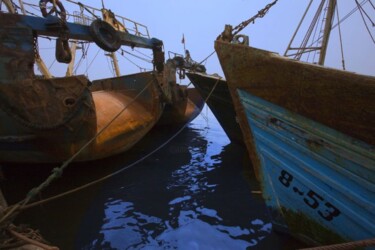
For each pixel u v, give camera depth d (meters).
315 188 4.18
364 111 3.33
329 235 4.32
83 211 6.73
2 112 6.94
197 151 13.66
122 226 6.07
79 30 8.39
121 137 10.35
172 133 18.98
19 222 6.03
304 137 4.08
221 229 5.95
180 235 5.72
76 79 7.30
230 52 4.68
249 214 6.70
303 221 4.63
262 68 4.29
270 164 4.76
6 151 7.58
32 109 6.94
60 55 7.79
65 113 7.21
